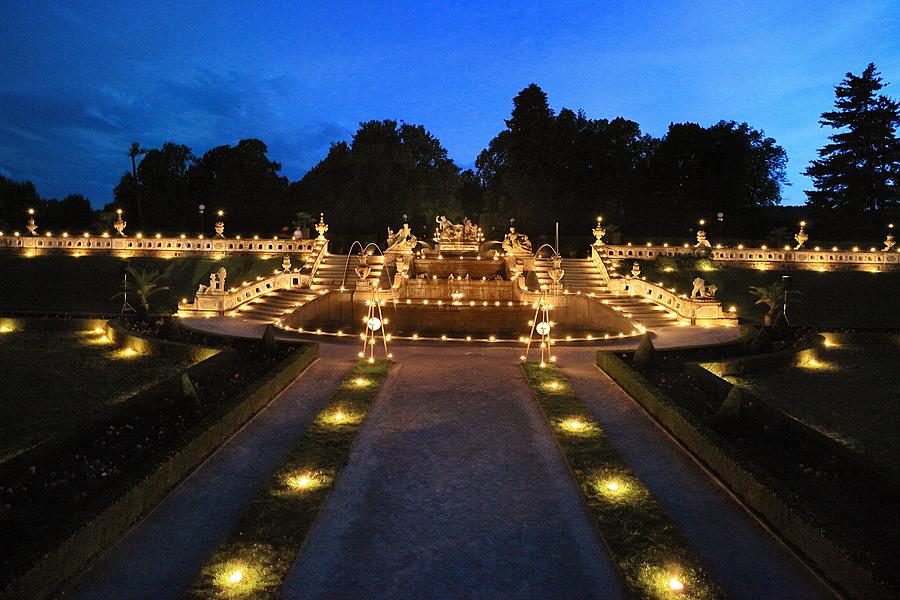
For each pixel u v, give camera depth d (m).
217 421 14.18
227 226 75.06
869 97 68.25
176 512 10.92
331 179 73.25
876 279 48.56
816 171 70.56
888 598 7.34
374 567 9.21
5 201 72.06
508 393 19.58
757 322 40.00
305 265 47.56
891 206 68.25
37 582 7.82
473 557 9.54
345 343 29.03
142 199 80.50
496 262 50.31
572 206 74.69
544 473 13.02
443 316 40.38
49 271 46.72
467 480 12.62
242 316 36.75
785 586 8.72
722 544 9.97
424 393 19.53
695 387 19.44
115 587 8.55
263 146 96.88
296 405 17.95
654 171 78.25
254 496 11.38
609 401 18.84
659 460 13.91
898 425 17.14
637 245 57.22
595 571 9.16
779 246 57.62
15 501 10.59
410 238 52.50
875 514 10.52
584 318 41.19
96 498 9.88
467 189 102.31
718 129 76.62
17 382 20.73
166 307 41.88
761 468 11.59
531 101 81.50
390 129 86.50
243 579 8.57
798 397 20.19
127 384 20.59
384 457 13.88
